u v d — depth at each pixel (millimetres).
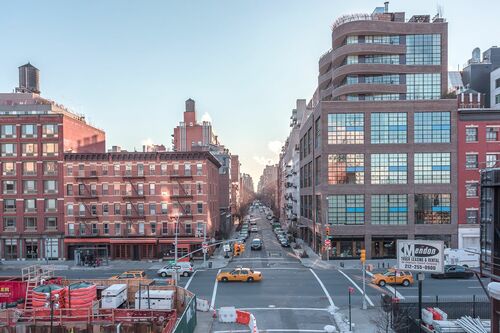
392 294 32906
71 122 59812
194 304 26297
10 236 56156
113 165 56938
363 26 57469
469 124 52719
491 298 15047
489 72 68625
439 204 52906
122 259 55938
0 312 25781
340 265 48094
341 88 57906
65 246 56219
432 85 57875
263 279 41000
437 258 21500
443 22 58281
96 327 25500
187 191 56844
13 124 57031
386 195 53375
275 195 174875
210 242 51688
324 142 54000
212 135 107500
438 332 21344
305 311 29375
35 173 56938
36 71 71500
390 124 53750
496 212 14711
